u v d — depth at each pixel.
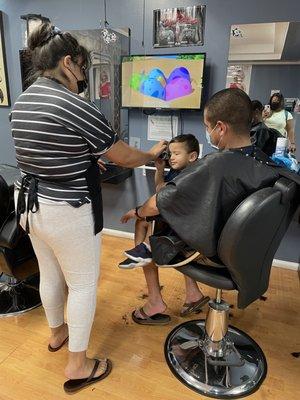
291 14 1.79
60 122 0.87
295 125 1.91
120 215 2.58
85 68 1.01
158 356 1.37
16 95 2.61
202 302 1.65
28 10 2.35
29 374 1.26
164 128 2.24
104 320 1.59
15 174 1.60
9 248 1.38
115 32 2.16
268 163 1.04
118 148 1.02
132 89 2.19
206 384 1.22
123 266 1.33
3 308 1.63
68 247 1.02
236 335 1.50
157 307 1.55
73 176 0.96
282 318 1.65
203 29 1.97
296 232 2.09
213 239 0.95
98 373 1.23
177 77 2.05
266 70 1.90
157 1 2.02
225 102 0.98
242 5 1.86
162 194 0.94
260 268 1.03
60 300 1.27
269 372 1.31
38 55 0.93
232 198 0.92
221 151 0.95
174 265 1.12
